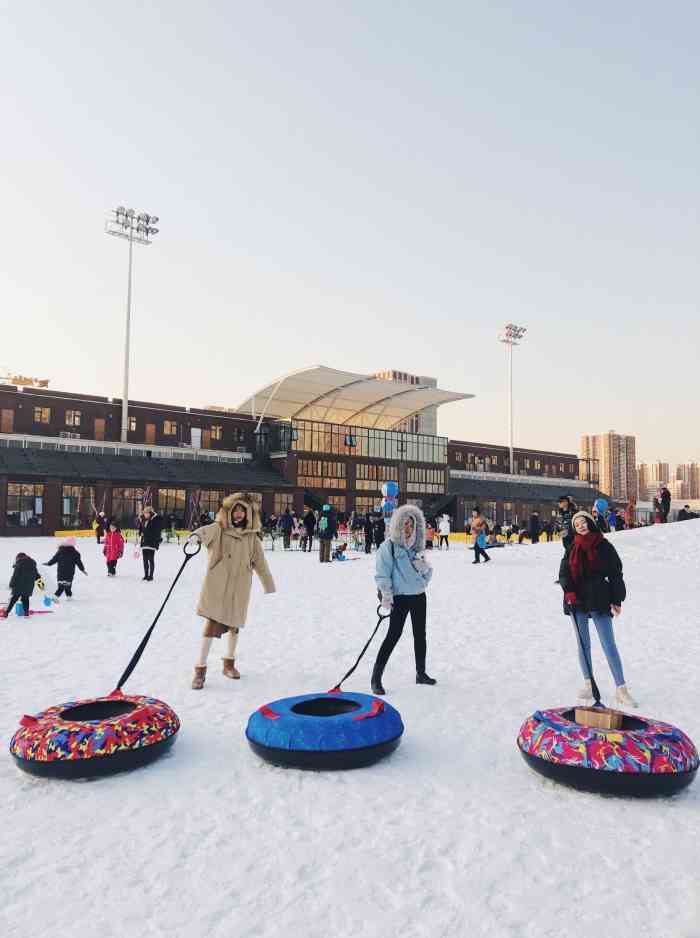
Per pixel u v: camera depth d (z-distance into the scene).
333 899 3.17
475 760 5.08
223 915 3.03
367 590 16.61
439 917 3.02
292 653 9.05
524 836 3.82
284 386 67.00
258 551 7.67
